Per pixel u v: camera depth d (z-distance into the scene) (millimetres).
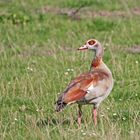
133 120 15773
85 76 15555
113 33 25266
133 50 23203
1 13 28109
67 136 14711
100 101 15672
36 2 30719
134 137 14562
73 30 25797
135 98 17984
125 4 29109
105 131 15047
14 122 15945
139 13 28781
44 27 26156
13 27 26156
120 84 19219
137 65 20812
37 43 24078
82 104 15594
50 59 21703
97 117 16172
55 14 28422
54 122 16000
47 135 14719
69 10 29234
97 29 26000
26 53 22797
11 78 19562
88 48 16234
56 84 18922
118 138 14383
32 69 20406
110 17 28047
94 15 28359
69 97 15086
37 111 16797
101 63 16094
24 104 17531
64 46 23641
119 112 16547
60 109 15000
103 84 15570
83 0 30391
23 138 14953
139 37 24828
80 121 15562
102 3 30219
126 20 27391
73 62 21219
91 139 14516
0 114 16750
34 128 15242
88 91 15289
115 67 20422
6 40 24250
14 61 21594
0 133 15203
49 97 17891
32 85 18562
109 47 22922
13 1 30828
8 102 17703
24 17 27062
